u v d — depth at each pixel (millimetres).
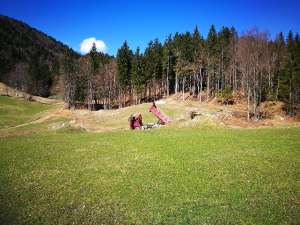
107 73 132500
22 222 19516
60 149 38031
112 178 26516
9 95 141125
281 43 136500
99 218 19766
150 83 141750
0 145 40844
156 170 28125
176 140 41062
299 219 18438
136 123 58688
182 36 137875
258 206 20234
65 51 138375
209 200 21375
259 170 26984
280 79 100125
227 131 46688
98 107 141000
